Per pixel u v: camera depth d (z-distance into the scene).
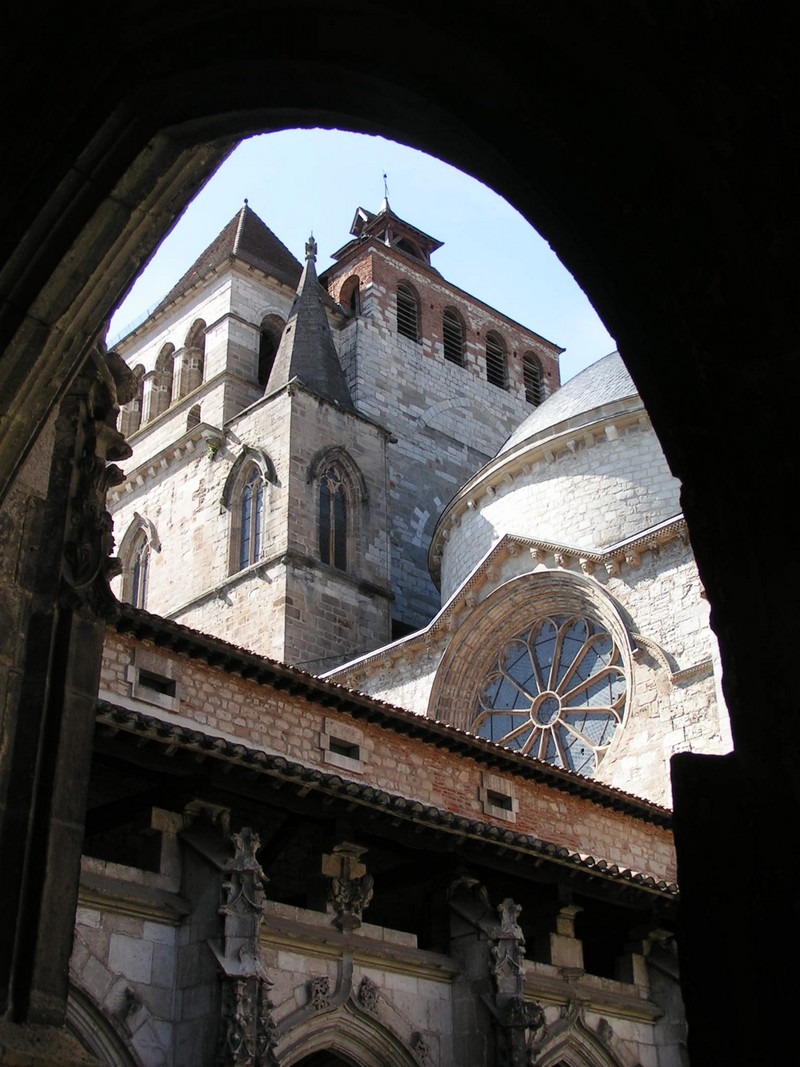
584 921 26.20
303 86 5.35
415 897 23.72
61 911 8.34
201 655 23.22
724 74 3.66
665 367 3.99
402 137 5.11
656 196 3.93
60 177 5.99
